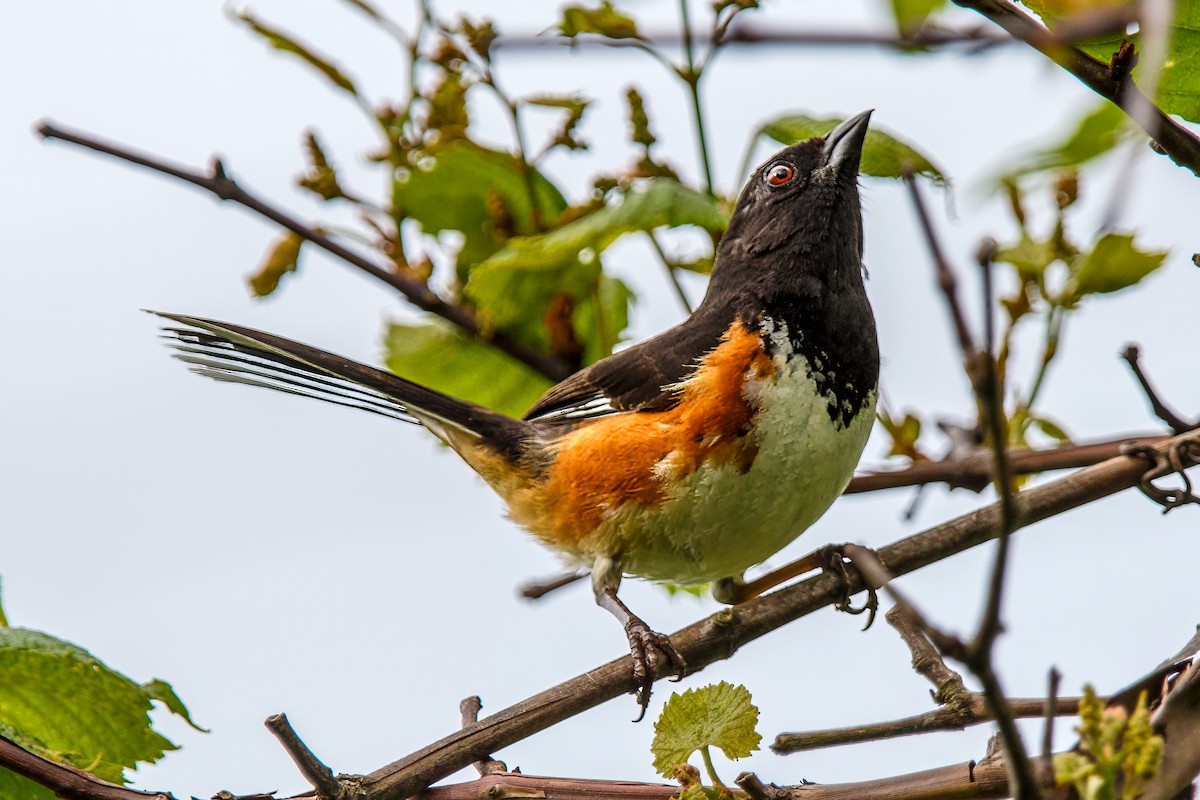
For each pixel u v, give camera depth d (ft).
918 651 18.45
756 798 17.37
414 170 28.48
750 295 25.80
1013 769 12.63
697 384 25.18
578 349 30.17
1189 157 17.69
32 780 18.80
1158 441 21.85
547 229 28.66
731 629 23.11
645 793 18.69
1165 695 15.74
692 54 24.82
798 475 25.04
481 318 29.14
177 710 19.92
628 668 22.16
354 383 27.40
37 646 19.21
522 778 19.21
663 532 25.72
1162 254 23.89
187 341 26.91
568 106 28.02
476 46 27.66
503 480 27.53
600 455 25.72
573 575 29.04
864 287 26.53
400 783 19.61
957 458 25.38
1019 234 24.58
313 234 28.66
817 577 23.62
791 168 26.21
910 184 11.27
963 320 11.41
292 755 18.88
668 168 26.18
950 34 12.10
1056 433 25.49
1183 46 17.16
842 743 17.95
